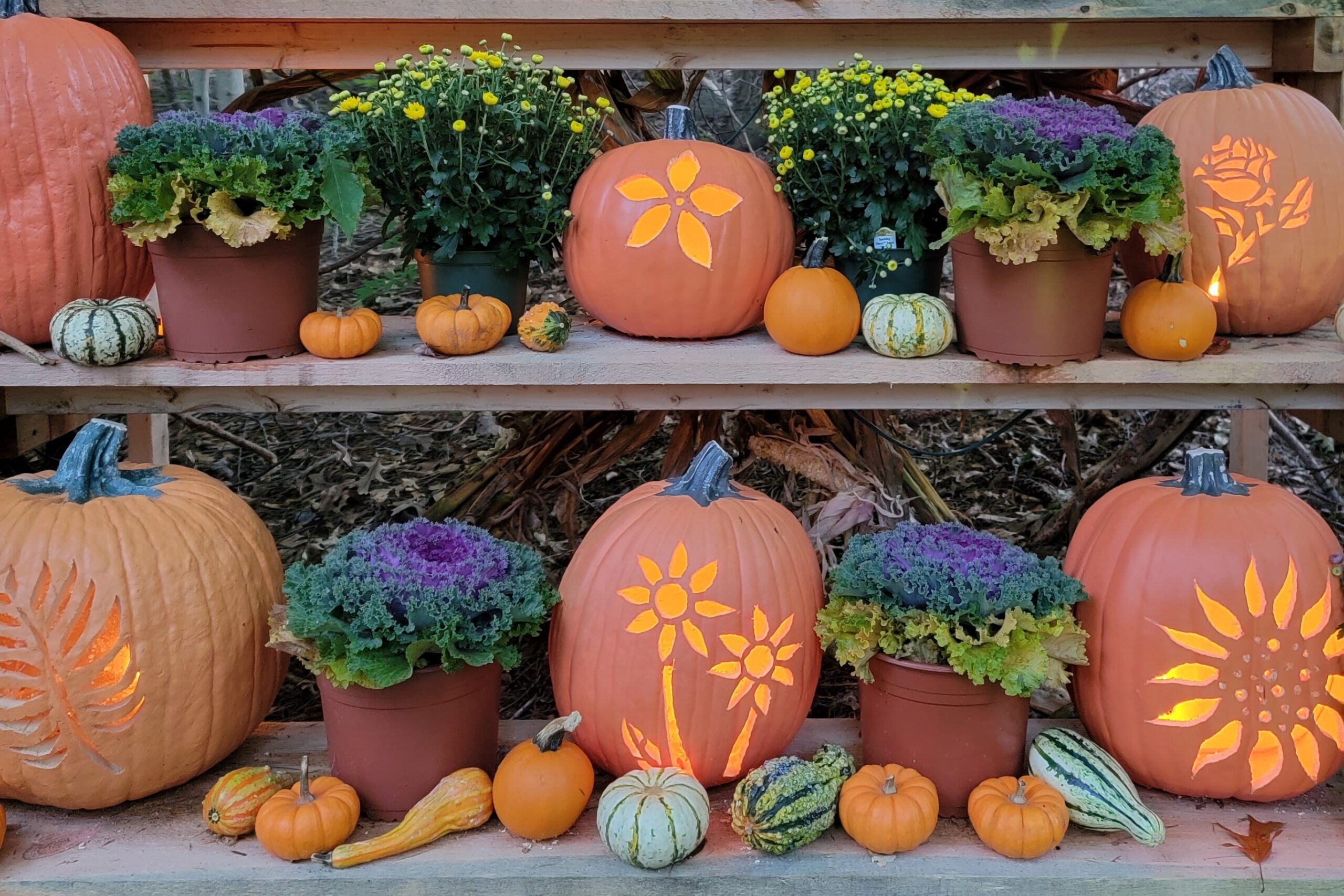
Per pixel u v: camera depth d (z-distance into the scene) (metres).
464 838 1.84
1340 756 1.91
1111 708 1.92
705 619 1.85
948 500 3.37
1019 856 1.78
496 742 2.00
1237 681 1.83
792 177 2.23
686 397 2.15
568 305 3.68
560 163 2.22
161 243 1.96
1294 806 1.94
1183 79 4.66
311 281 2.10
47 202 2.02
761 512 1.96
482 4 2.24
